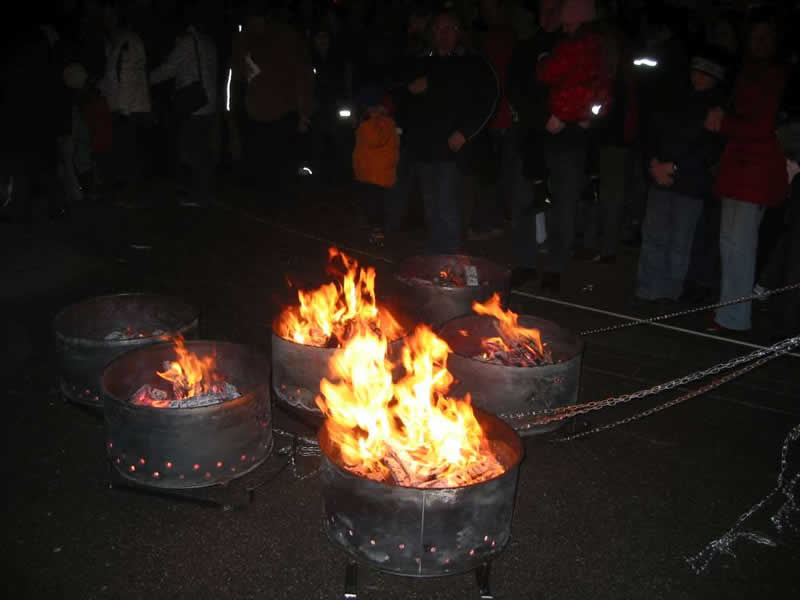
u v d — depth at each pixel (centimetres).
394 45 791
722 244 496
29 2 652
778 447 379
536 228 640
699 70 487
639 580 286
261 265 623
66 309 383
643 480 349
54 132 661
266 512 315
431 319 434
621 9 685
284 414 393
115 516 309
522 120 550
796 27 517
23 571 277
